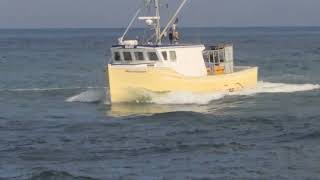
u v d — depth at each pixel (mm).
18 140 71188
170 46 94750
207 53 102750
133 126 79750
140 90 94562
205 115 86812
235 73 104125
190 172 55562
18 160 61000
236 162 58875
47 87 135000
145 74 93688
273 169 56219
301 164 57906
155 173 55375
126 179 53531
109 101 98938
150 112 89875
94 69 187750
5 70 184250
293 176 53969
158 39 97500
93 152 64312
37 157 62281
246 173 54969
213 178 53500
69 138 72188
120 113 90125
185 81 95875
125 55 95875
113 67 94562
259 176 54000
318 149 63969
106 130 77188
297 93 111250
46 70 184125
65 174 54438
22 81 149125
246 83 107812
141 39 98312
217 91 100500
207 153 62844
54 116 89875
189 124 80375
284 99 103750
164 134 73625
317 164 57812
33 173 55156
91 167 57719
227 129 76125
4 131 77562
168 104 95188
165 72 94125
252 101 100000
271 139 69438
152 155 62562
